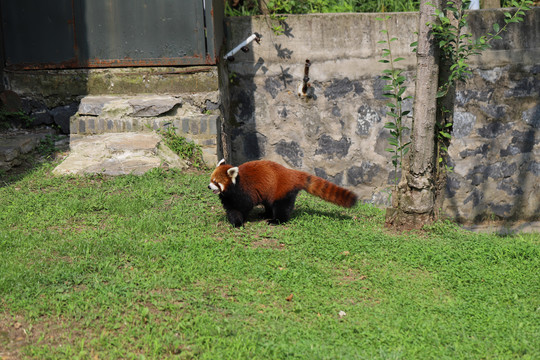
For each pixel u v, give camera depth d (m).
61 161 9.00
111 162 8.57
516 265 6.21
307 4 11.56
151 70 9.62
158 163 8.65
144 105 9.24
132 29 9.48
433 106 6.89
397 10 11.48
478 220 11.23
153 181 8.17
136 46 9.53
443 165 7.60
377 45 10.47
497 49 10.55
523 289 5.64
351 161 10.91
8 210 6.94
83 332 4.43
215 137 9.23
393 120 10.67
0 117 9.77
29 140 9.18
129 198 7.47
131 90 9.72
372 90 10.62
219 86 9.72
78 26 9.54
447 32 6.54
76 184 8.08
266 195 6.83
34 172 8.52
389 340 4.61
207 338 4.39
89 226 6.64
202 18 9.33
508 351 4.52
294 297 5.24
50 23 9.56
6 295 4.82
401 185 7.28
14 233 6.18
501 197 11.20
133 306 4.80
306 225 7.06
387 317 4.98
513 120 10.91
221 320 4.71
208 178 8.59
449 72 7.08
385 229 7.30
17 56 9.73
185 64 9.51
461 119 10.73
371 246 6.54
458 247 6.66
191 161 9.21
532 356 4.45
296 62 10.60
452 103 7.33
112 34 9.52
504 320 5.00
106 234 6.34
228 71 10.70
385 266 6.06
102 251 5.80
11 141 9.04
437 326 4.87
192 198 7.72
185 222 6.89
